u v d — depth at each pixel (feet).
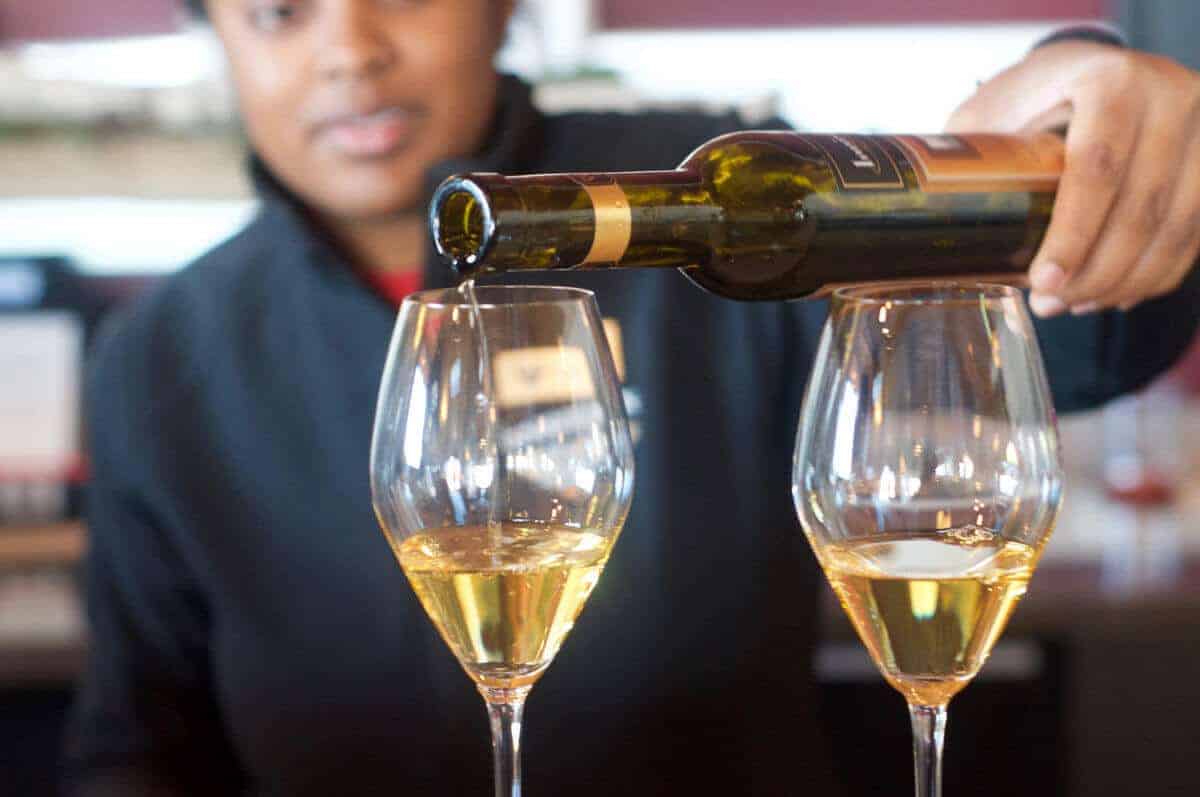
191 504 5.45
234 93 5.75
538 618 3.02
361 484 5.35
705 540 5.16
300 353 5.49
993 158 3.66
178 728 5.74
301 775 5.32
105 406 5.65
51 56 10.93
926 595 2.83
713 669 5.10
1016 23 11.52
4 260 9.57
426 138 5.15
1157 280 3.80
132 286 10.93
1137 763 8.32
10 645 7.80
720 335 5.30
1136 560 8.31
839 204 3.52
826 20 11.51
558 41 11.24
